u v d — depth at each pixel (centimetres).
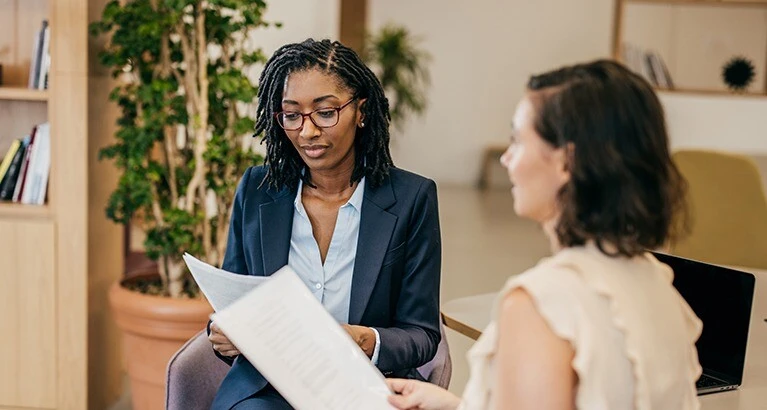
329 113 184
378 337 185
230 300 180
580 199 112
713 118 714
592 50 913
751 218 350
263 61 321
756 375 188
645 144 111
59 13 302
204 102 306
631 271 116
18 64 338
